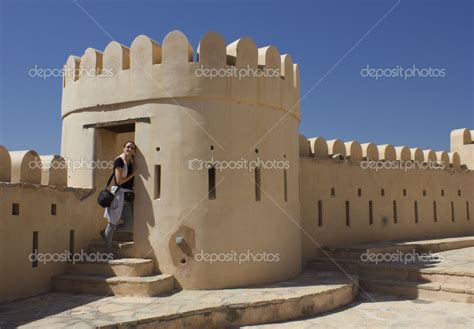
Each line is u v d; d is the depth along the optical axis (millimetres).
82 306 7047
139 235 8586
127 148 8633
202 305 7070
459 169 16406
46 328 5910
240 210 8656
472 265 10094
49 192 8273
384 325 7344
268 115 9234
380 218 13805
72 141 9680
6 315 6562
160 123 8586
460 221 16172
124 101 8883
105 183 9695
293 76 10164
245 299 7488
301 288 8438
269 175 9172
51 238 8281
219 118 8594
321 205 12359
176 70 8555
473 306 8508
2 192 7199
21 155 7816
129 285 7723
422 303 8805
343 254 11609
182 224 8328
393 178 14336
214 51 8625
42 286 8000
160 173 8555
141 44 8812
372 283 9852
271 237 9086
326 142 12969
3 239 7223
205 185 8414
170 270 8297
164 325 6531
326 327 7215
